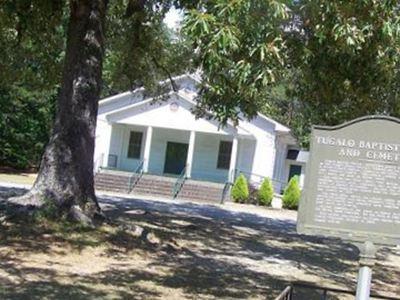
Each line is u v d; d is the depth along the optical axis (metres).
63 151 12.88
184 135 34.06
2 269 9.16
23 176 32.47
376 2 8.26
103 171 31.25
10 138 35.81
